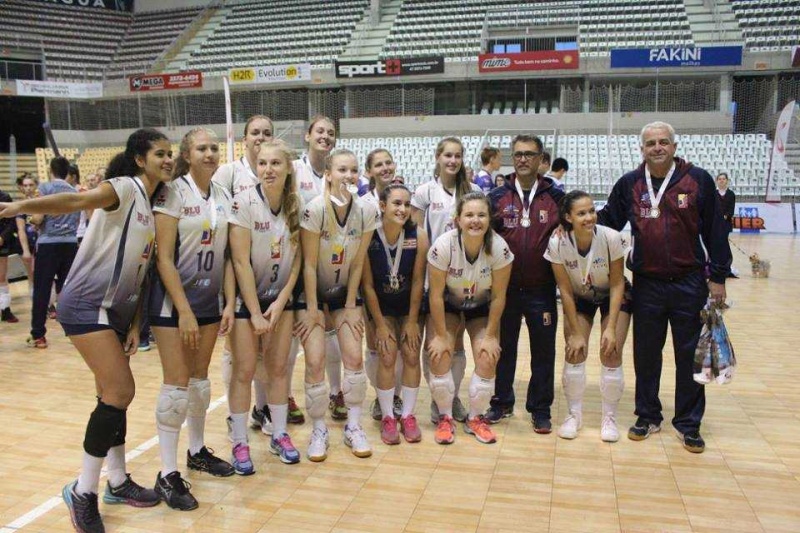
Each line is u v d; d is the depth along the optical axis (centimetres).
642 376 349
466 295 339
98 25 2478
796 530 251
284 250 304
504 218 355
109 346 250
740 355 510
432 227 379
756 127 1822
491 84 1922
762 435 350
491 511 267
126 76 2203
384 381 343
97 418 251
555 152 1681
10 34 2241
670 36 1911
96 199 237
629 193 342
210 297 288
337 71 1905
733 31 1880
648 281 339
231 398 308
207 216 279
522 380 460
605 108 1830
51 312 698
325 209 311
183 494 273
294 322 323
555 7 2133
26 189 651
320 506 273
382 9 2327
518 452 330
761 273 912
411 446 339
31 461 321
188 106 2062
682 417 340
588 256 337
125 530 254
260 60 2169
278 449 323
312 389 318
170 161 260
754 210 1512
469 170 608
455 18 2173
